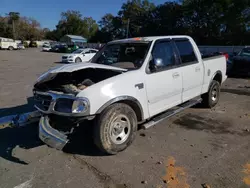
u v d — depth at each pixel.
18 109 5.81
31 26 77.25
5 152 3.61
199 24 44.34
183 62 4.59
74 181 2.88
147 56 3.88
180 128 4.57
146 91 3.72
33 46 64.44
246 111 5.72
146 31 57.19
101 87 3.22
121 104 3.41
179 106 4.83
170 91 4.20
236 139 4.07
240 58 11.44
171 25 50.53
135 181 2.87
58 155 3.52
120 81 3.40
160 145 3.83
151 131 4.41
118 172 3.07
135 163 3.28
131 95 3.48
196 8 42.94
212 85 5.67
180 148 3.73
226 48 26.78
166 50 4.28
